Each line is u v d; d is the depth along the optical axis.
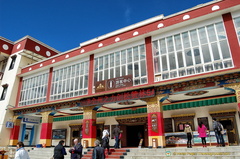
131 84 12.90
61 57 17.72
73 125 18.98
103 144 10.61
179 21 12.45
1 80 21.45
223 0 11.34
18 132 18.83
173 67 11.91
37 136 21.66
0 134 17.77
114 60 14.48
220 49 10.78
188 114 13.68
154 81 12.17
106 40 15.37
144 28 13.80
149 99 11.95
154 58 12.73
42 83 18.17
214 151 9.06
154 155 9.66
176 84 11.27
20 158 5.79
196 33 11.82
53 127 20.59
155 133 11.12
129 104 15.21
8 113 18.81
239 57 10.09
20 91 19.77
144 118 15.39
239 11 10.88
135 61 13.47
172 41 12.48
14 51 22.33
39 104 16.80
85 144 13.33
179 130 13.84
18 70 20.52
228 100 12.45
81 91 15.23
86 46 16.39
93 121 13.99
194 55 11.46
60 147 7.48
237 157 8.04
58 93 16.53
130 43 14.13
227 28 10.91
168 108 14.44
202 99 13.37
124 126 16.48
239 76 9.70
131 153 10.48
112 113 16.89
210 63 10.80
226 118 12.55
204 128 10.58
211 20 11.52
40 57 22.53
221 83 10.06
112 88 13.57
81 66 16.19
